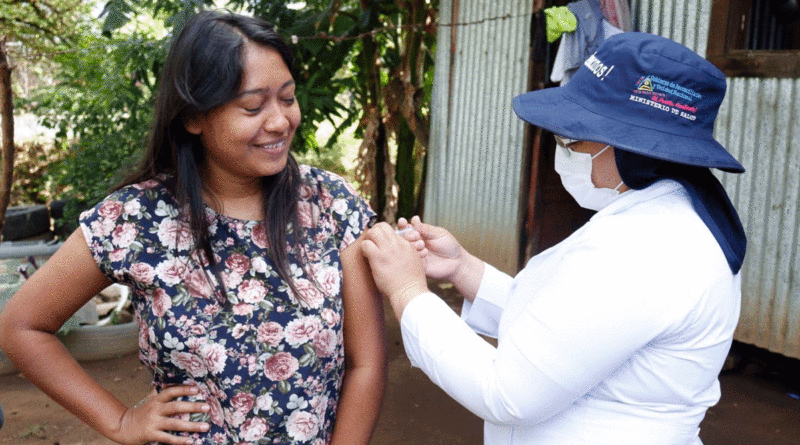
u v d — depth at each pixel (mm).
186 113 1154
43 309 1238
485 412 1232
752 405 3777
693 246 1170
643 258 1137
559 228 5547
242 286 1225
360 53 7363
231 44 1101
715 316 1179
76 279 1228
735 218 1272
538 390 1165
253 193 1278
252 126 1138
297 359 1228
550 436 1292
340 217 1343
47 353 1249
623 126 1206
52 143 9969
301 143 7023
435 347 1305
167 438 1229
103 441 3338
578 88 1312
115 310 4641
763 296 3893
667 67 1194
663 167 1262
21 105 8031
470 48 5672
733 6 3836
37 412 3645
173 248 1212
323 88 6711
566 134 1221
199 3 2303
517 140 5301
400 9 6898
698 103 1203
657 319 1119
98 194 6793
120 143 6859
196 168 1223
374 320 1386
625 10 4141
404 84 6930
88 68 6879
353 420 1344
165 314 1196
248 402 1209
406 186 7859
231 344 1199
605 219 1241
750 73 3787
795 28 5324
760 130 3789
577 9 4188
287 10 6293
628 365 1208
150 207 1217
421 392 3932
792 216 3705
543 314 1170
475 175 5766
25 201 9805
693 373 1206
